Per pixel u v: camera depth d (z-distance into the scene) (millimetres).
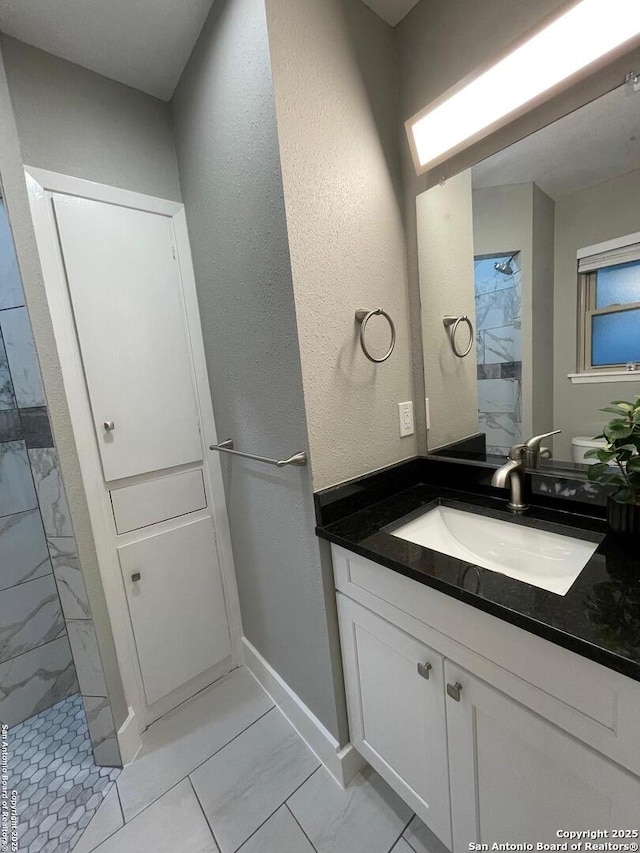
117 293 1271
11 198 1019
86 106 1195
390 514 1091
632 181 832
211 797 1173
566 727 614
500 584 705
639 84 769
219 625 1621
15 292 1050
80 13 1003
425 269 1205
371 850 1003
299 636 1251
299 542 1133
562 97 875
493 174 1026
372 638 985
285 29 875
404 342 1251
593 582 684
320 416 1025
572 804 637
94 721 1269
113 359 1271
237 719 1440
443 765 858
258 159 960
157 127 1350
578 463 996
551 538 919
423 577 766
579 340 964
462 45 986
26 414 1099
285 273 951
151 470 1380
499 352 1108
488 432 1168
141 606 1388
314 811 1106
